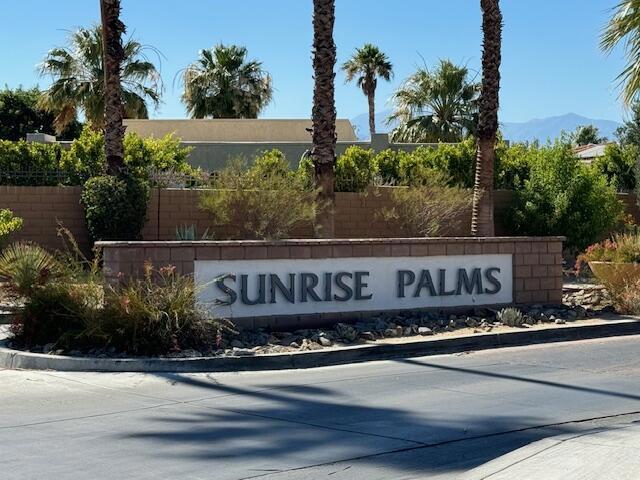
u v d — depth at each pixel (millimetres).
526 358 12891
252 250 13789
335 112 20172
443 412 9258
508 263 16297
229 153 34906
